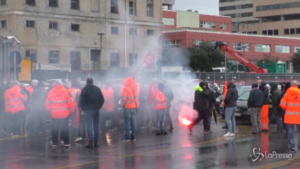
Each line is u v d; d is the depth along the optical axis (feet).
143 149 43.24
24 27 146.30
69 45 156.56
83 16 159.74
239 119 71.67
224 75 137.59
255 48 256.93
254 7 382.01
